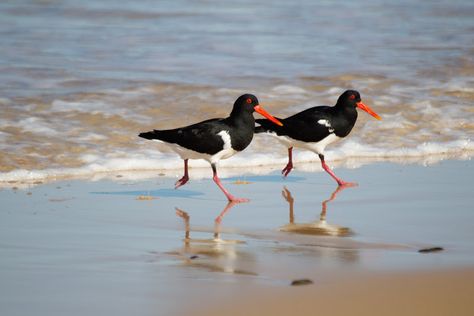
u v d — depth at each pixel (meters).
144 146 17.25
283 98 20.50
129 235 11.85
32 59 23.64
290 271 10.13
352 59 24.42
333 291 9.38
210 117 19.14
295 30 28.27
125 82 21.50
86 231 11.99
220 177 15.80
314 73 22.75
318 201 13.99
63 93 20.33
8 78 21.56
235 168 16.52
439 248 11.16
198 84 21.41
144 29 28.06
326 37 27.36
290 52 25.17
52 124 18.08
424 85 21.94
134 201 13.89
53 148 16.62
